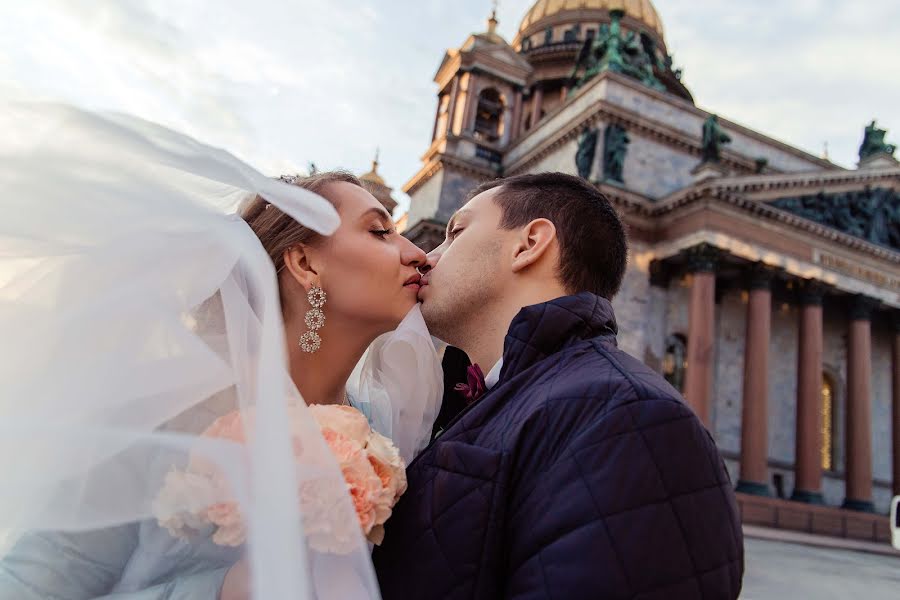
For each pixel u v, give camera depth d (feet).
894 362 129.70
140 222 6.05
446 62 166.09
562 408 6.31
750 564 54.60
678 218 114.62
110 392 5.24
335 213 6.39
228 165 6.37
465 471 6.48
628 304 113.80
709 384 102.63
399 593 6.42
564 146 129.18
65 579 5.59
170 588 5.54
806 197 122.11
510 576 5.95
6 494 5.00
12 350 5.29
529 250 8.36
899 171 131.54
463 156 146.41
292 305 8.34
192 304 6.18
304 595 4.67
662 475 5.57
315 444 5.80
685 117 129.18
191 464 5.47
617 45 131.34
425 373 9.46
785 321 133.80
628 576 5.21
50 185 5.78
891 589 48.62
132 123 6.33
